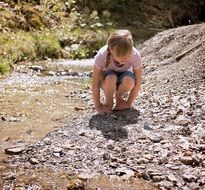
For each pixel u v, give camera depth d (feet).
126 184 7.27
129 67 10.19
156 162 8.00
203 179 7.37
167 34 19.11
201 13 36.78
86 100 13.38
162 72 14.71
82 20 27.76
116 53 9.28
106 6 31.60
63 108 12.31
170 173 7.59
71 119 11.12
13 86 15.15
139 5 33.65
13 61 19.57
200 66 13.55
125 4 33.09
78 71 18.79
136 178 7.48
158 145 8.63
